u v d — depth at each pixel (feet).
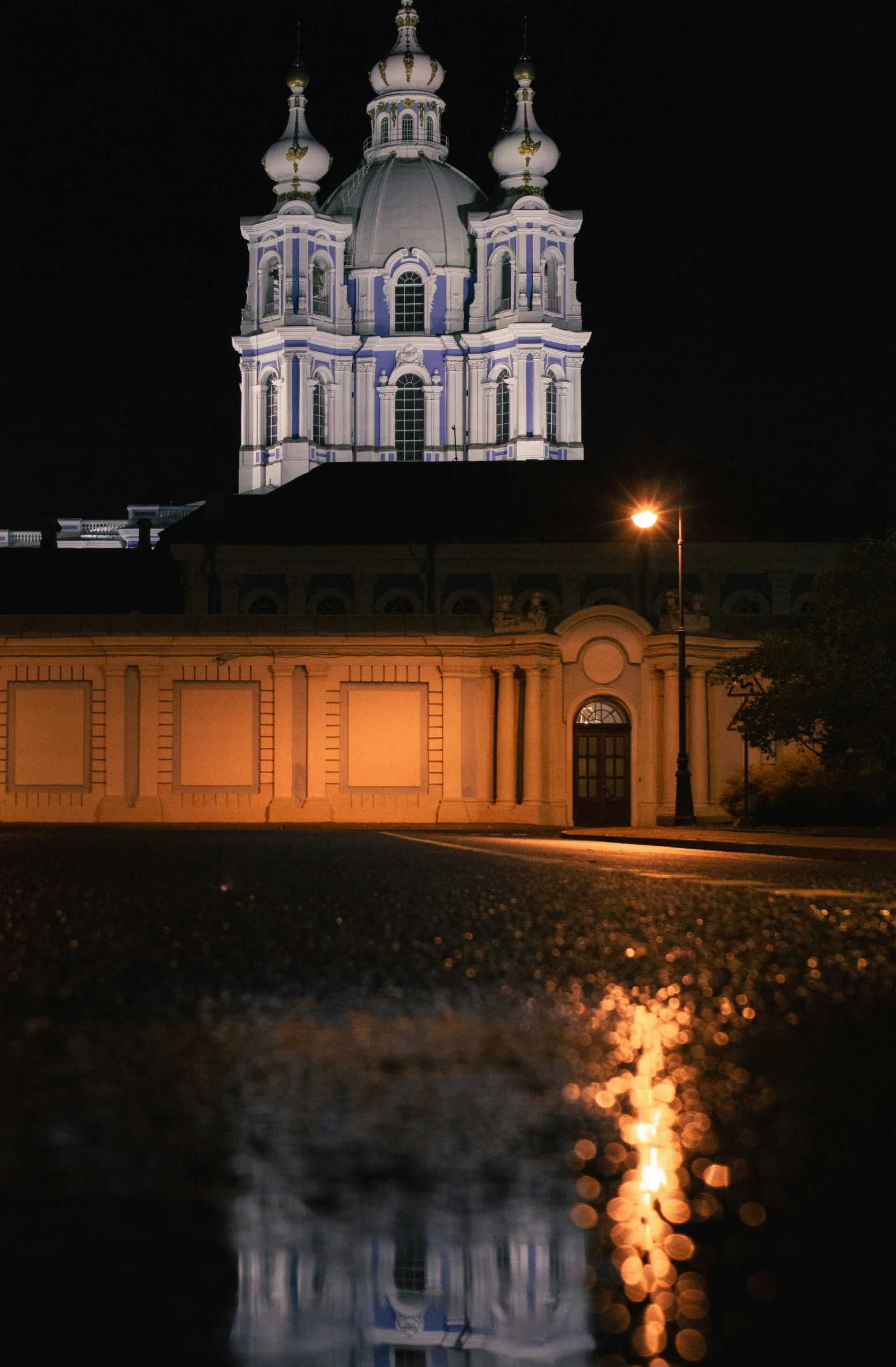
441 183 351.46
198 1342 11.02
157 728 173.68
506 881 65.62
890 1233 13.58
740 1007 28.12
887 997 29.50
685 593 225.35
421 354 341.00
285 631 176.24
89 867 77.87
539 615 172.04
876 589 132.26
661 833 126.41
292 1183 15.19
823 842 103.19
